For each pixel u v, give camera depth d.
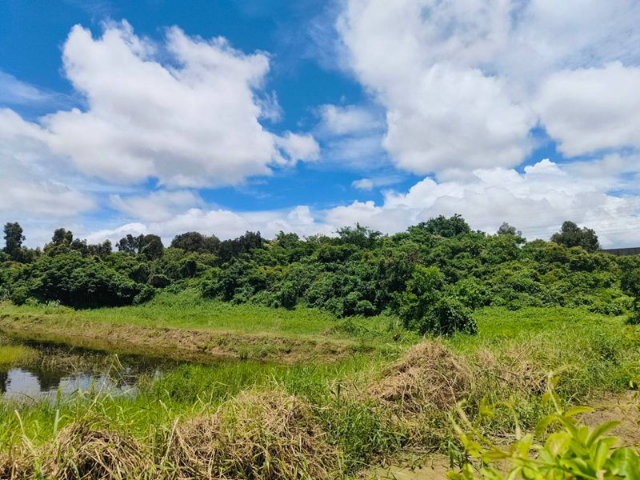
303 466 3.22
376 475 3.41
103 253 45.34
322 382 4.69
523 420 4.45
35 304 29.47
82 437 2.87
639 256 27.50
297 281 25.75
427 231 38.06
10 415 5.13
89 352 16.77
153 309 27.41
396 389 4.68
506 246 29.38
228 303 27.70
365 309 20.81
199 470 2.98
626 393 5.66
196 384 8.83
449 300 15.22
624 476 0.81
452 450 3.54
